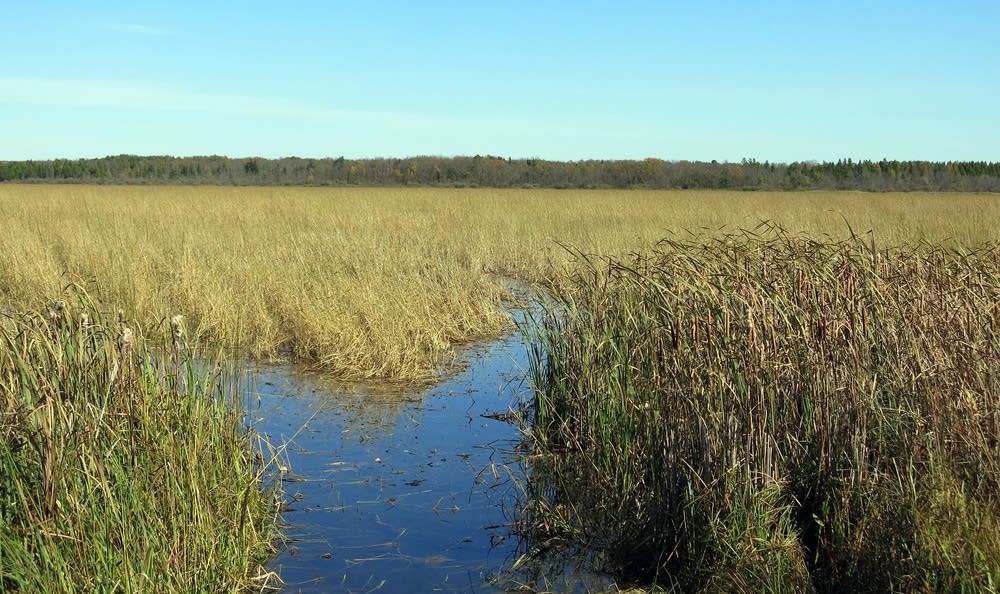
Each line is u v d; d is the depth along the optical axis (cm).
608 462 513
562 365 635
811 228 1825
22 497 350
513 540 475
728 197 3703
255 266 1165
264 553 450
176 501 395
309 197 3253
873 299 469
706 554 414
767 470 423
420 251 1539
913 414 403
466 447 625
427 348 905
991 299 481
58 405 365
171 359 477
